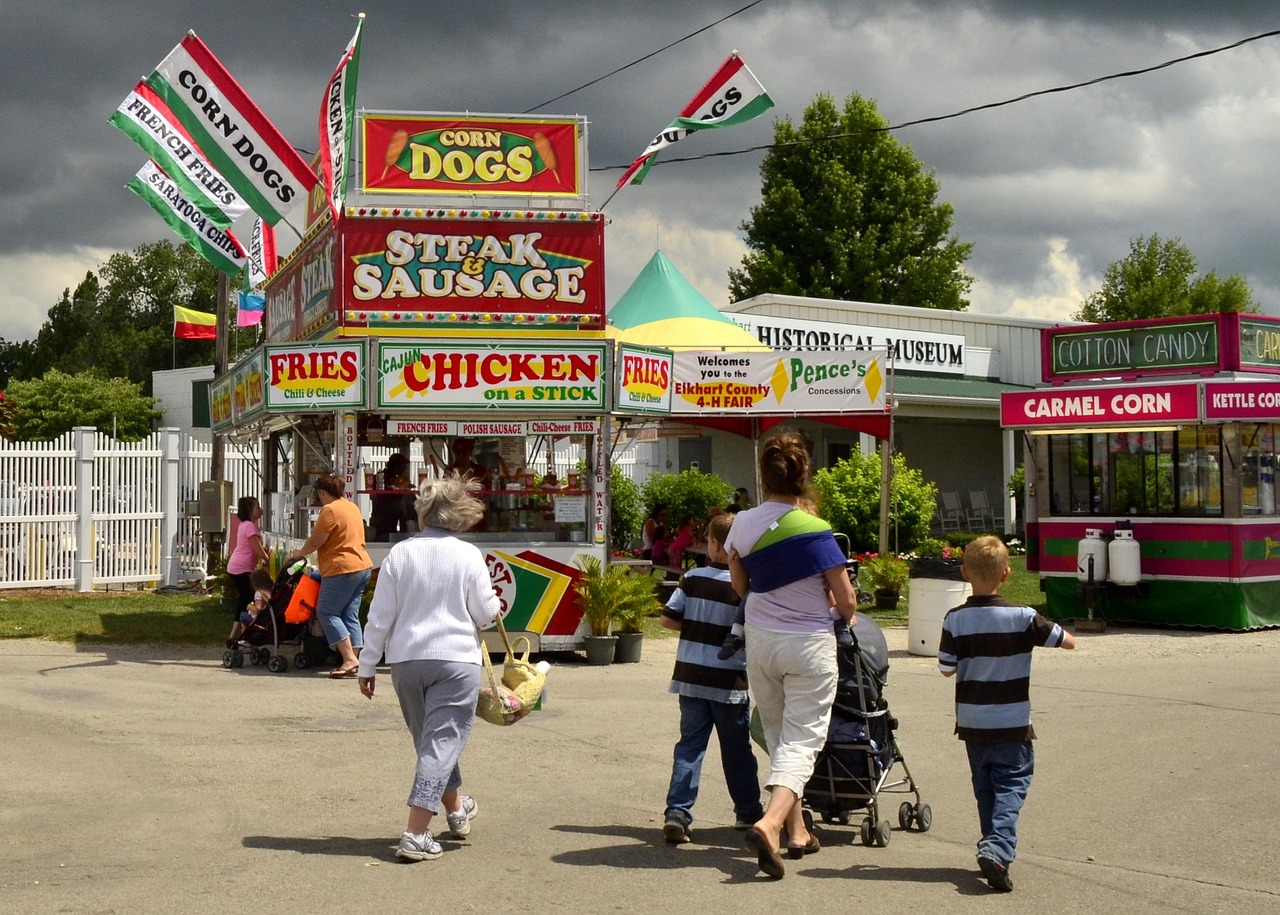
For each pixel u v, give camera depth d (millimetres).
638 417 16109
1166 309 50656
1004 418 17094
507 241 13719
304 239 15602
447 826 6867
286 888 5742
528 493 13727
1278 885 5910
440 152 13789
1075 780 8070
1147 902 5648
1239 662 13352
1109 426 16188
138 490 20344
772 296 34031
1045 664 13328
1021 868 6180
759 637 6109
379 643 6301
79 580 19750
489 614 6430
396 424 13312
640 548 25203
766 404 17562
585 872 6047
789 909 5512
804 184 50625
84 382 52656
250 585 14672
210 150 14117
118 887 5734
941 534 33688
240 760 8555
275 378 13102
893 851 6520
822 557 6023
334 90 13242
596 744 9203
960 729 6055
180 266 80250
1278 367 16875
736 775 6684
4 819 6984
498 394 13258
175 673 12438
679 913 5441
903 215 49656
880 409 17891
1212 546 15789
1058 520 16938
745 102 14445
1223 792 7711
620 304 22859
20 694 11125
